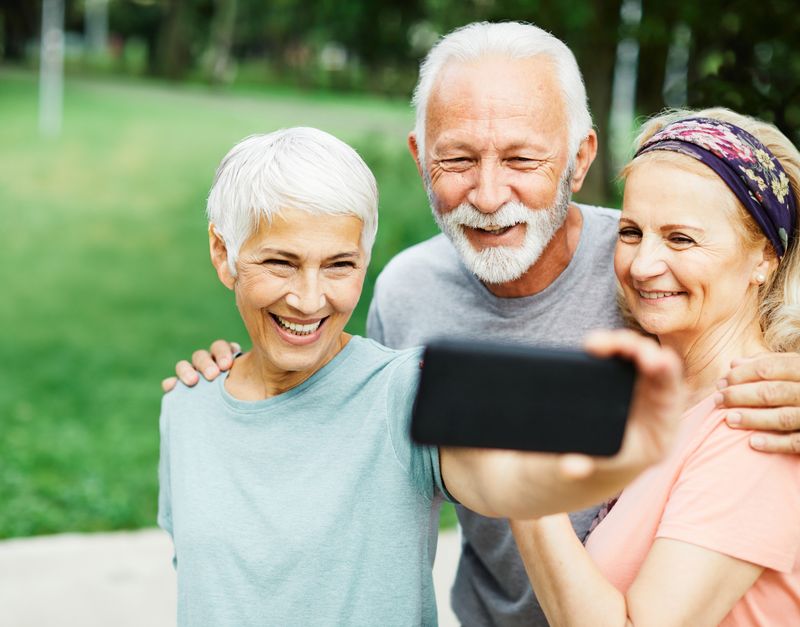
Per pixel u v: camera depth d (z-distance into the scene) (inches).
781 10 126.7
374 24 371.9
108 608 141.6
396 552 59.1
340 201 56.8
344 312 59.7
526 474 43.6
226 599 59.6
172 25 1307.8
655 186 62.9
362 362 61.9
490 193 73.6
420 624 60.4
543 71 74.1
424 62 79.1
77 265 454.3
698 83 114.0
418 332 84.7
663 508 60.6
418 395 34.9
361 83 1122.0
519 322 80.3
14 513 184.4
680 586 56.5
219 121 869.2
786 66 123.7
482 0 239.6
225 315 386.9
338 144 58.4
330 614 58.6
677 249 62.5
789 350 63.4
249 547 59.6
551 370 34.7
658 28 211.2
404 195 325.1
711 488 58.0
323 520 58.9
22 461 219.6
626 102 607.5
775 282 64.7
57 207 561.6
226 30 1252.5
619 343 34.6
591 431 34.8
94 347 336.5
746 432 58.6
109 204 576.4
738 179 61.2
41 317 372.8
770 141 65.0
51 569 154.7
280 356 59.9
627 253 65.6
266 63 1561.3
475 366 34.7
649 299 64.4
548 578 57.7
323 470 60.0
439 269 84.7
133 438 243.3
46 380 296.5
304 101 1072.8
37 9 1307.8
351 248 58.1
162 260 471.8
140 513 187.0
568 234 79.8
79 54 1529.3
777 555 56.9
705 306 63.0
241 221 58.1
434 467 56.9
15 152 697.0
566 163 76.0
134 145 744.3
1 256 462.9
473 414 34.7
